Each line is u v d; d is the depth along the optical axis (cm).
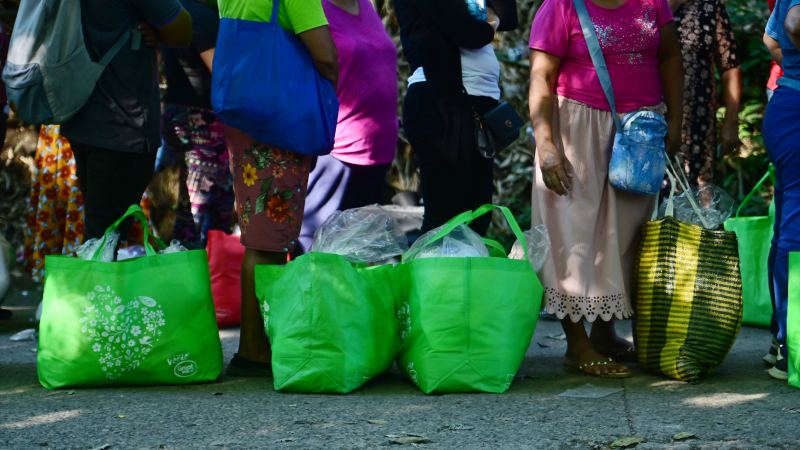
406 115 1038
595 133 974
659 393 898
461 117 1021
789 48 948
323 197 1195
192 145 1376
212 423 788
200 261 934
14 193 1858
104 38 1000
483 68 1037
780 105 952
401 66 1797
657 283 971
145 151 1025
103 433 760
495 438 744
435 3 1000
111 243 963
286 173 948
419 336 898
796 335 909
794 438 741
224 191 1417
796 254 910
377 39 1161
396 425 780
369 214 972
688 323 961
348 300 892
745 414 813
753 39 1878
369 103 1152
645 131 955
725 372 1002
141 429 771
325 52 938
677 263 969
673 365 948
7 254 1071
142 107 1018
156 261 917
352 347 895
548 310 970
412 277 915
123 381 913
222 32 929
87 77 990
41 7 984
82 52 985
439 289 891
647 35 974
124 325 902
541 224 974
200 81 1282
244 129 919
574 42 970
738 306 962
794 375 919
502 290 897
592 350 1001
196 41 1191
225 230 1435
